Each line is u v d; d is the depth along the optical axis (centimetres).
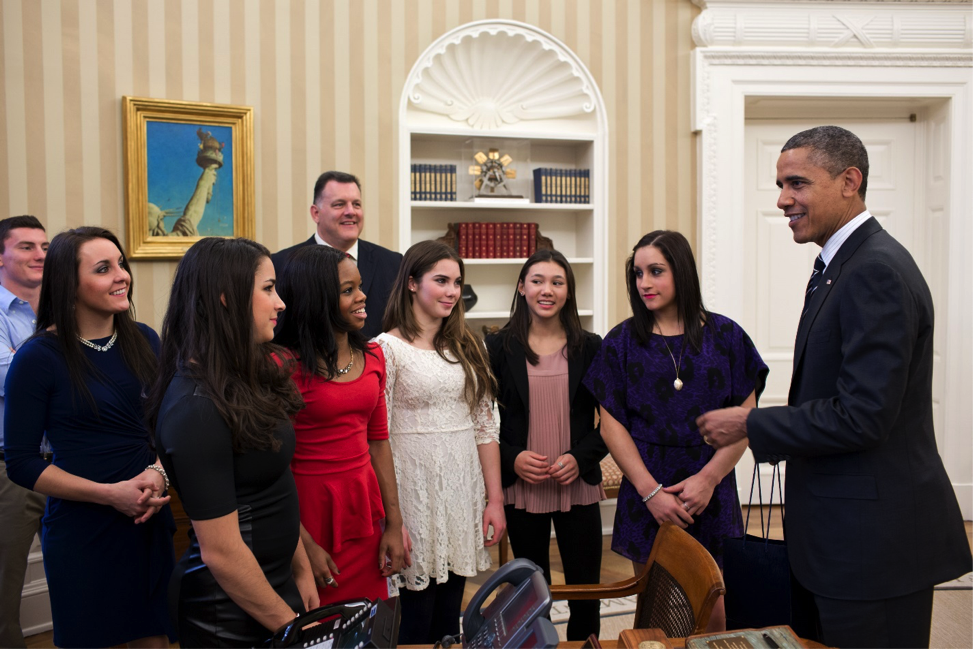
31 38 351
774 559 186
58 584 203
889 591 167
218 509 139
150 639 216
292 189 396
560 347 256
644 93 443
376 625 125
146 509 205
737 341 230
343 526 194
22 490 266
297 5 392
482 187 438
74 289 202
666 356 225
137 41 368
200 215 379
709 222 445
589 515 249
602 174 442
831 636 172
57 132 357
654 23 441
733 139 443
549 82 440
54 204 358
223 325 144
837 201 178
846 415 163
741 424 180
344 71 401
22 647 270
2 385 266
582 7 432
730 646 133
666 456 223
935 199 456
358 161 405
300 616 136
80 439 206
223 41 382
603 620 319
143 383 213
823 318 177
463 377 230
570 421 251
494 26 420
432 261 228
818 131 180
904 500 168
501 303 468
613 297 449
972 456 439
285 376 159
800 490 179
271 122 391
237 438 142
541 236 452
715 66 440
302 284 188
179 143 374
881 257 167
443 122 434
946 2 436
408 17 409
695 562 163
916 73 439
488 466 240
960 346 438
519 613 125
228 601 146
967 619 310
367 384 197
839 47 439
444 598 237
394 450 225
